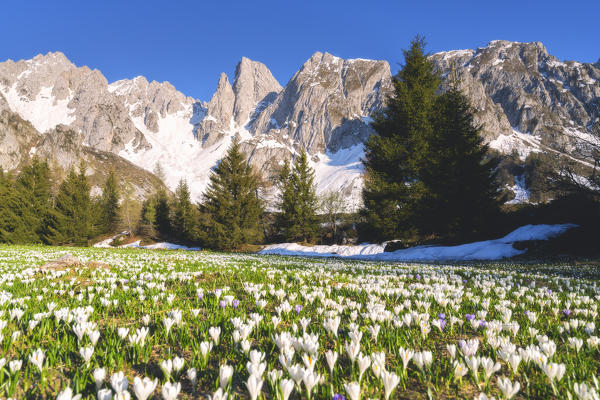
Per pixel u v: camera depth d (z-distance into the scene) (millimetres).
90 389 1831
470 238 24516
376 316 3123
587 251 16031
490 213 24141
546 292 5441
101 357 2258
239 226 38938
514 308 4273
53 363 2152
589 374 2074
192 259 13648
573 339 2430
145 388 1396
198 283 6551
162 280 6664
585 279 8484
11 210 40250
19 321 3203
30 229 40750
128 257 14578
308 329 3064
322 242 50219
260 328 3084
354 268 10352
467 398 1800
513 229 23734
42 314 3059
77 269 8125
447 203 24375
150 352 2367
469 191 23641
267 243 51781
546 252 16812
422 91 27422
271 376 1728
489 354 2332
